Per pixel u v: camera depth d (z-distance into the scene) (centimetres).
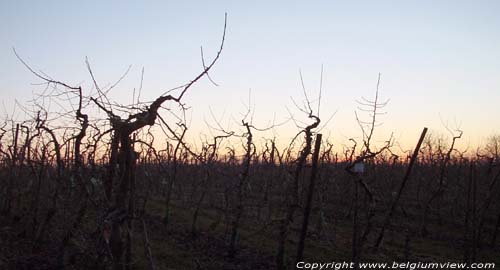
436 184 2572
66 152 1176
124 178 800
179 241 1645
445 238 1973
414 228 2141
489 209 2547
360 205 2256
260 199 2345
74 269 1065
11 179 1648
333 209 2462
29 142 1402
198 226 1938
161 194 2769
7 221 1562
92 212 1307
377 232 1978
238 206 1555
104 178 888
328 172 2222
